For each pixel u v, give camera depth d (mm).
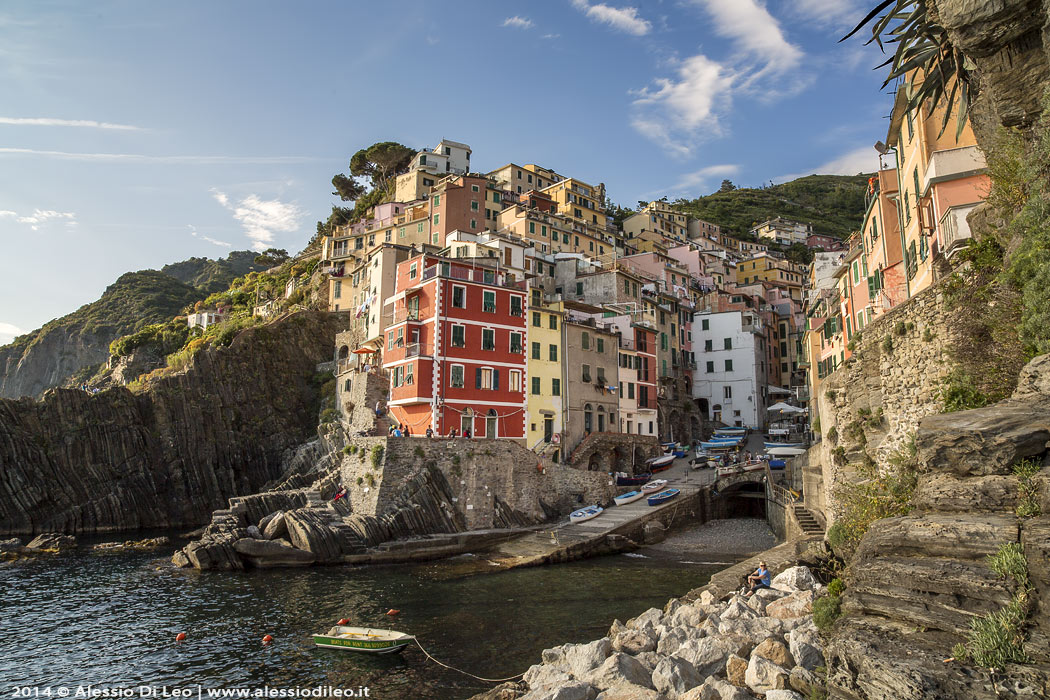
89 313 181750
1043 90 13641
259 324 91188
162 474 72562
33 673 22984
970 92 16844
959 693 8531
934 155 23094
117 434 71250
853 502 18922
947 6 14266
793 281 134750
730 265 133750
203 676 22297
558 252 98000
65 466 67188
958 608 9484
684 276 107375
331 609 30266
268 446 80812
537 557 40156
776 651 13891
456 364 55219
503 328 58750
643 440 69938
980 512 10086
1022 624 8625
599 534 44125
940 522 10242
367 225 112125
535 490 52812
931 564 10039
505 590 33281
